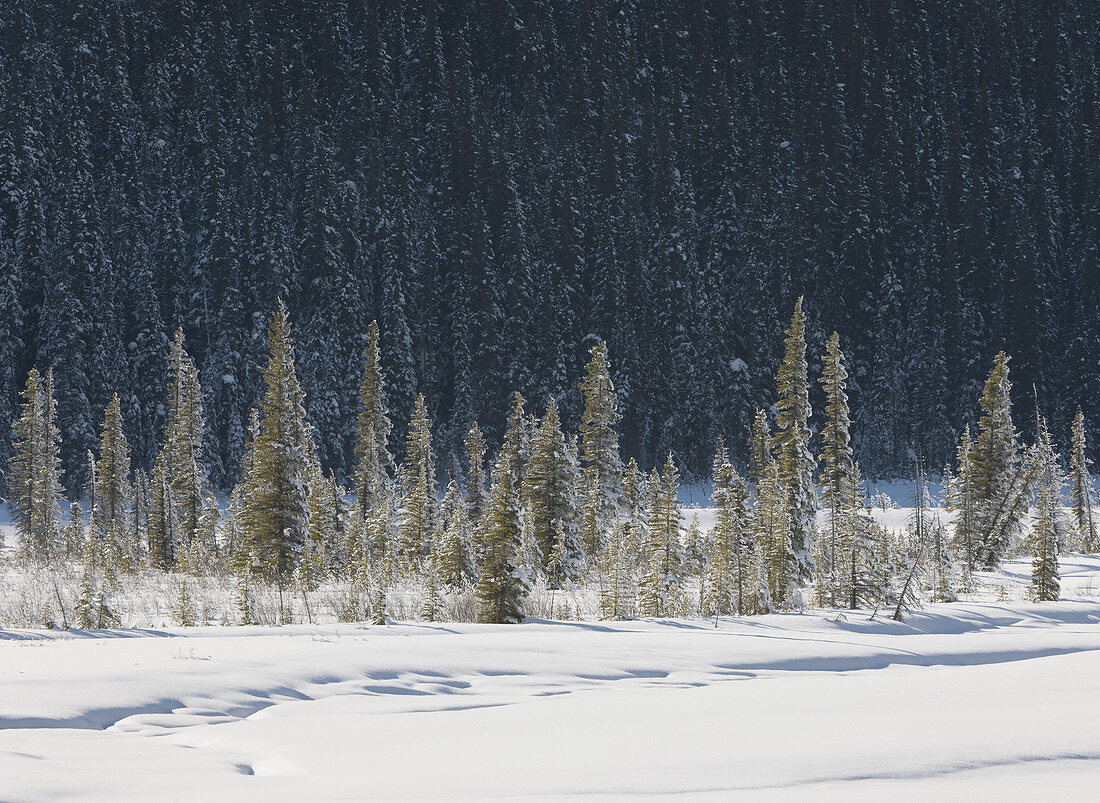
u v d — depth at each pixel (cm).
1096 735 720
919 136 14550
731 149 13425
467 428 10088
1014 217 12219
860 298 11688
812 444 10481
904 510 7606
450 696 1200
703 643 1780
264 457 3788
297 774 726
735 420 9906
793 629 2181
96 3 12900
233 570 3741
